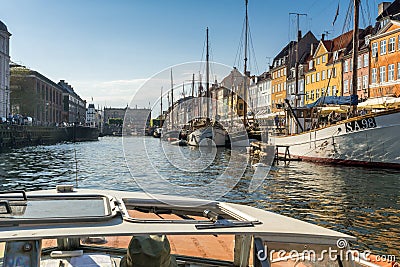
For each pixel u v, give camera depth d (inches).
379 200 588.4
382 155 970.7
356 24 1169.4
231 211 119.9
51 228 89.0
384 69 1777.8
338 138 1056.8
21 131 2293.3
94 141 3484.3
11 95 2928.2
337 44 2321.6
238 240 115.8
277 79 3034.0
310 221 459.5
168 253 91.9
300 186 724.7
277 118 1338.6
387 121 953.5
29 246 83.2
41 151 1899.6
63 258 118.4
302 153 1177.4
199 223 99.7
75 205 107.0
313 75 2549.2
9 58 2625.5
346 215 489.1
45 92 3540.8
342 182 772.6
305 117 1302.9
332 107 1212.5
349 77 2103.8
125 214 101.1
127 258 92.4
